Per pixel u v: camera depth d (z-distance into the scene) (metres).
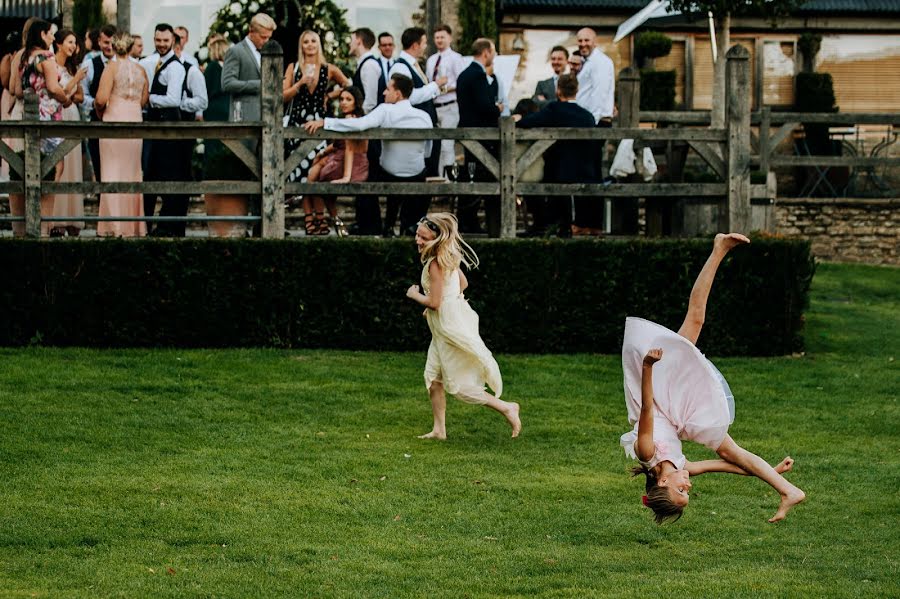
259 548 9.05
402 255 15.73
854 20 29.69
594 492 10.72
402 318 15.75
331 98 17.64
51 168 15.52
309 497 10.27
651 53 28.44
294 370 14.41
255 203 16.88
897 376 15.38
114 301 15.37
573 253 16.02
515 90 28.31
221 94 21.12
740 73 16.62
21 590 8.02
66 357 14.69
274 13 24.78
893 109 30.00
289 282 15.60
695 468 8.85
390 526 9.68
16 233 16.77
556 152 16.78
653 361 8.13
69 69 17.56
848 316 19.05
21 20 27.55
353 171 16.38
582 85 18.50
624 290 16.08
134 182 15.70
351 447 11.76
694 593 8.31
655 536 9.68
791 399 14.17
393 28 25.20
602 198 17.41
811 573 8.87
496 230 16.91
